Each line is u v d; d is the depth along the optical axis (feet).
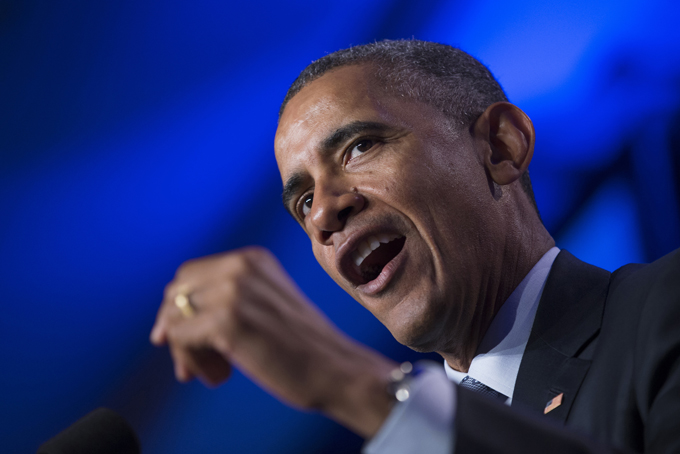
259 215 11.82
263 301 1.99
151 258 11.59
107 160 11.52
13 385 10.99
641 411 2.86
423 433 1.95
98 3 11.21
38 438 10.94
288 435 11.18
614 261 11.55
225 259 2.06
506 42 11.48
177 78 11.62
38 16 11.05
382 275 4.09
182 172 11.71
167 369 11.35
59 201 11.38
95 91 11.44
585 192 11.71
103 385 11.22
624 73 11.34
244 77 11.71
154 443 11.08
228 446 11.10
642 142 11.46
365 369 2.03
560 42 11.38
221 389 11.28
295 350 1.96
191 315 2.00
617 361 3.23
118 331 11.37
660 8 10.96
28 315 11.16
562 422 3.28
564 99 11.57
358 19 11.55
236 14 11.55
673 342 2.81
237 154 11.82
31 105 11.24
